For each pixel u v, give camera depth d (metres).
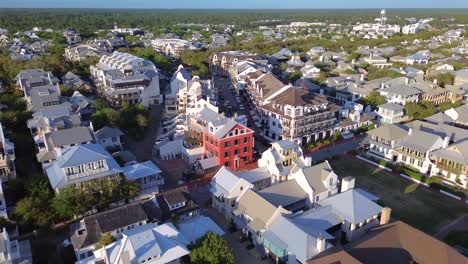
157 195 68.25
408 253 52.88
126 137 112.19
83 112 116.31
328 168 74.69
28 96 118.38
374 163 95.06
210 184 76.94
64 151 74.12
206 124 98.06
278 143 82.38
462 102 141.75
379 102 132.25
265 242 59.47
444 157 85.44
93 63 179.62
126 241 51.47
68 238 62.59
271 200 67.44
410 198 79.12
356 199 64.31
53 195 70.25
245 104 147.12
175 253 52.59
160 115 135.12
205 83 144.88
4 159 77.75
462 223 69.94
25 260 55.91
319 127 108.19
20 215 65.94
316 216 61.75
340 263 48.91
